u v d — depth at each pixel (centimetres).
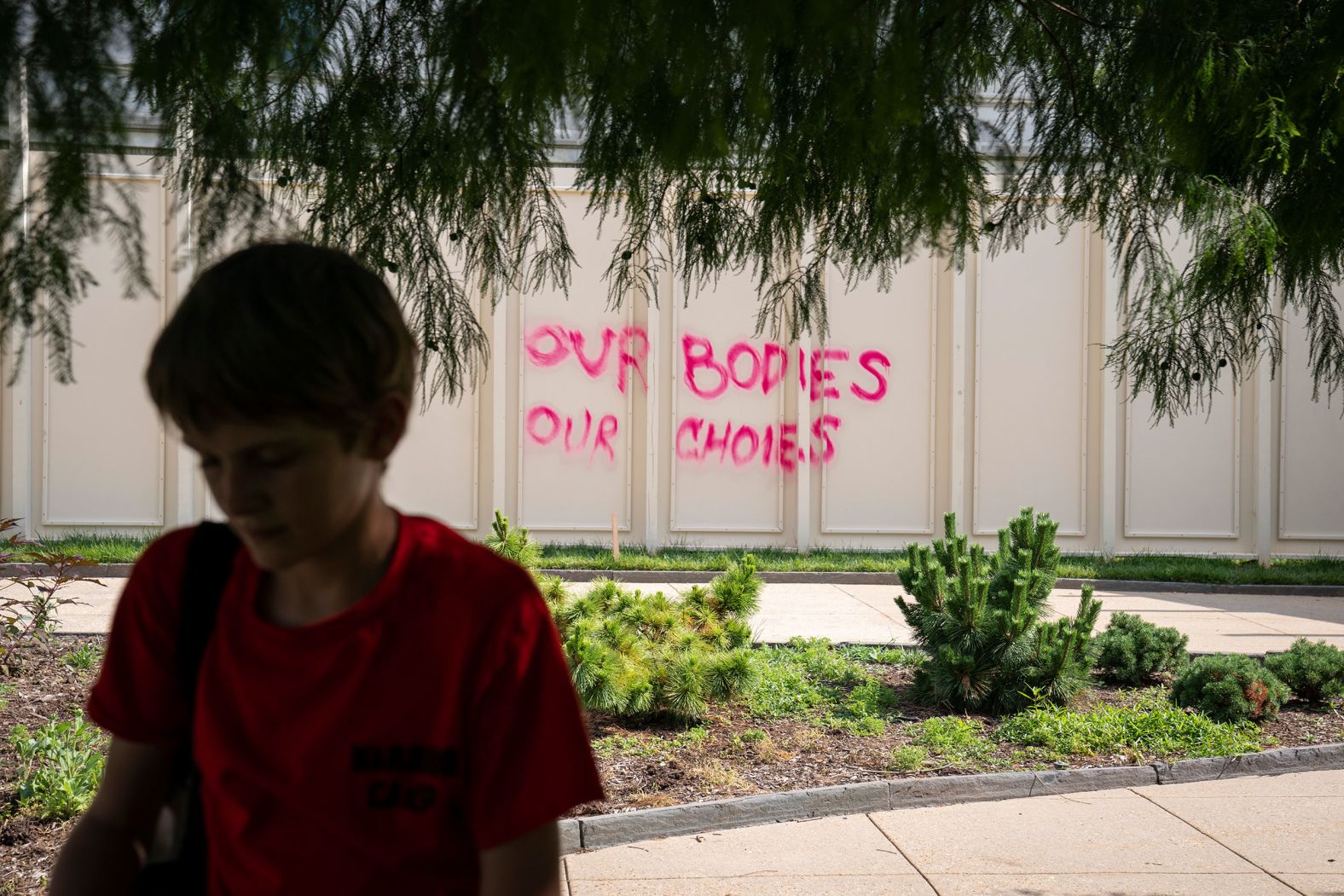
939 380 1622
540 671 113
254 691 113
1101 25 285
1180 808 547
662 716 657
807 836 502
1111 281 1612
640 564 1404
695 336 1590
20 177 207
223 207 252
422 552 116
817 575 1401
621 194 311
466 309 303
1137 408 1636
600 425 1584
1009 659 690
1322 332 359
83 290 216
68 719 607
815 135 272
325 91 277
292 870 113
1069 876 454
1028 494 1634
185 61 230
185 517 1497
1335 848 489
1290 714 726
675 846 488
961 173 271
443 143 269
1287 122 285
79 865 125
